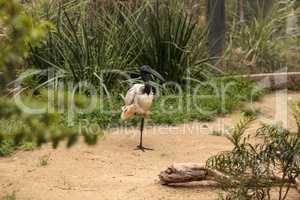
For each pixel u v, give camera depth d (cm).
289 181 751
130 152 1089
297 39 1878
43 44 1459
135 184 894
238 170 732
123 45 1518
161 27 1520
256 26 1839
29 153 1065
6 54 337
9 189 870
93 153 1069
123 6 1603
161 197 823
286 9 1902
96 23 1540
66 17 1515
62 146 1103
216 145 1141
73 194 848
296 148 726
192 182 860
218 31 1694
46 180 919
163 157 1066
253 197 744
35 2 1570
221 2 1695
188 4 1677
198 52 1577
